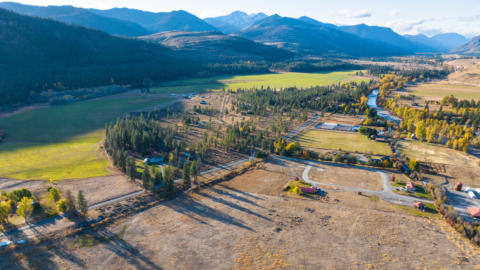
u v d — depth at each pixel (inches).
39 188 3518.7
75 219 2898.6
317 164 4441.4
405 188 3582.7
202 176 4005.9
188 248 2524.6
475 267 2326.5
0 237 2600.9
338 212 3088.1
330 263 2363.4
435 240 2642.7
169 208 3157.0
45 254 2425.0
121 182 3745.1
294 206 3211.1
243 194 3489.2
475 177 3954.2
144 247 2532.0
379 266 2336.4
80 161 4559.5
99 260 2374.5
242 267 2313.0
